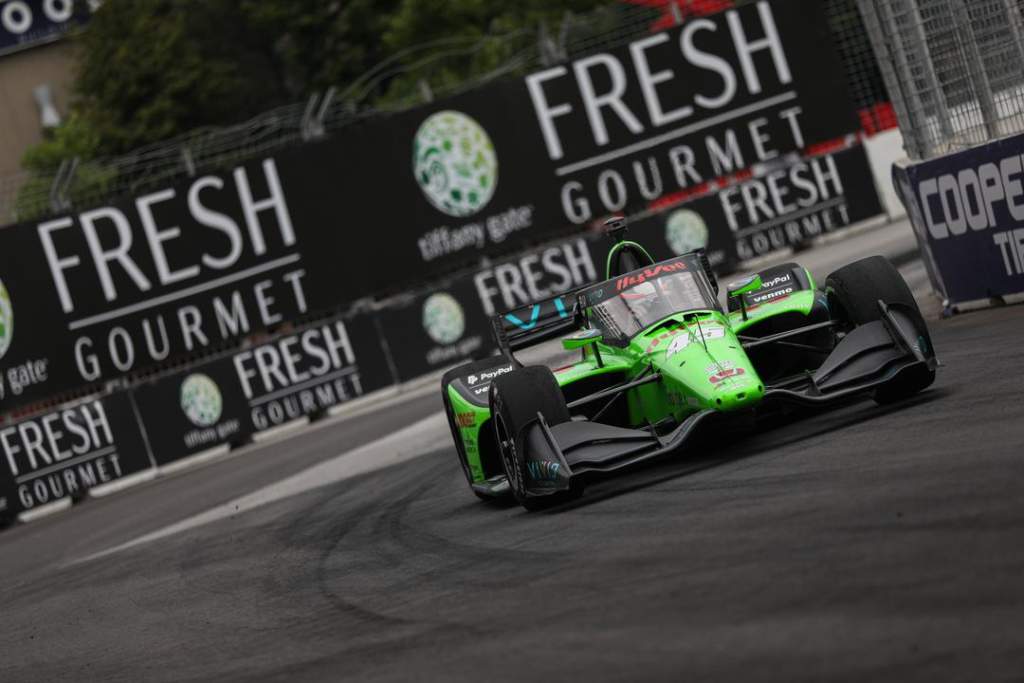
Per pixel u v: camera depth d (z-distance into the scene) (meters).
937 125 40.81
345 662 18.28
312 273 77.81
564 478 24.55
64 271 74.44
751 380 24.16
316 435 65.94
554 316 31.36
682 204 80.88
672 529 20.56
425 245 79.12
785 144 83.25
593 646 15.35
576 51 83.69
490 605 19.12
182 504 52.84
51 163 168.38
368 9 189.50
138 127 181.62
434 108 79.38
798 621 14.08
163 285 75.94
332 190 78.19
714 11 82.62
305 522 37.06
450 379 31.64
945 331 36.19
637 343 27.19
